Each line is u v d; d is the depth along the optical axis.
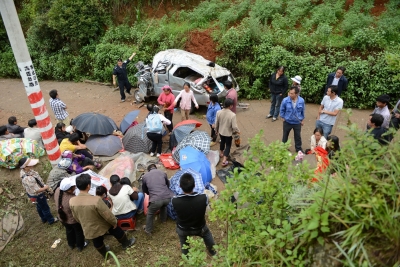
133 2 14.27
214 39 11.80
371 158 2.38
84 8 13.55
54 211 6.60
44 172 7.49
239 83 11.20
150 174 5.66
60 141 7.82
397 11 10.63
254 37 11.10
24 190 7.16
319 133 6.19
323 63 10.09
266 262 2.53
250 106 10.63
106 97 12.19
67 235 5.55
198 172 6.50
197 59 10.66
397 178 2.16
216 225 5.67
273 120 9.52
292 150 8.02
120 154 7.91
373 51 9.95
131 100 11.73
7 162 7.43
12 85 14.48
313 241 2.32
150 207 5.48
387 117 6.05
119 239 5.41
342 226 2.17
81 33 13.73
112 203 5.70
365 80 9.62
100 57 13.23
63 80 14.54
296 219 2.34
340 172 2.43
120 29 13.76
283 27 11.42
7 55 15.42
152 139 7.57
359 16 10.73
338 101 6.65
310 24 11.10
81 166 7.09
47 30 14.24
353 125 2.55
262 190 2.62
